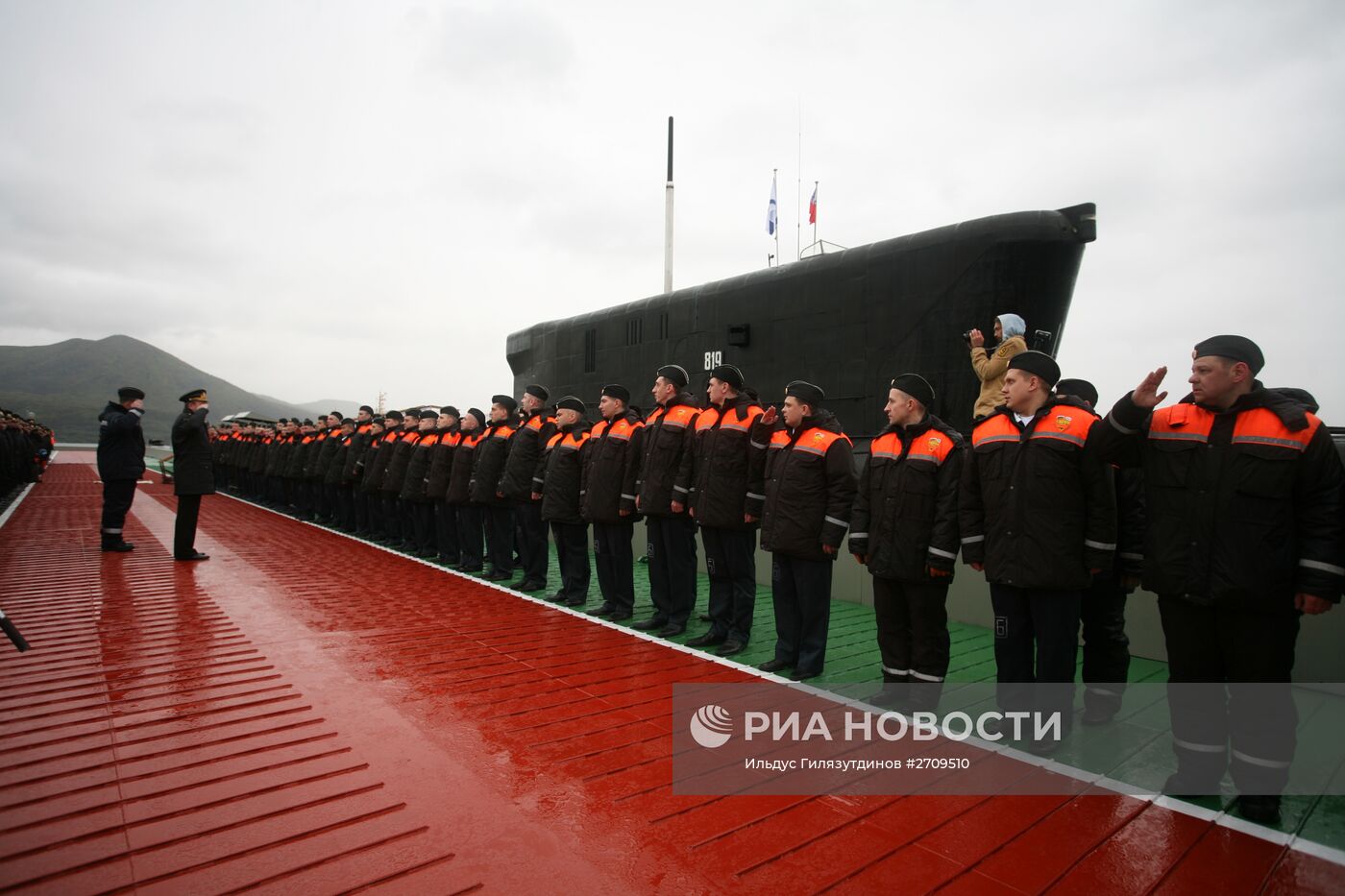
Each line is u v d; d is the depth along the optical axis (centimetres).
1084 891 252
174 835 274
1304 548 301
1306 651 472
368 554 1036
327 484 1345
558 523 739
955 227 710
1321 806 322
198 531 1244
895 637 453
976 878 258
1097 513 370
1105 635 427
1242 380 313
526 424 820
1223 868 269
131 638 559
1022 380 394
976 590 668
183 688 447
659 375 650
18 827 279
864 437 782
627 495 659
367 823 287
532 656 540
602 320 1153
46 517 1416
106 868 252
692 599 641
